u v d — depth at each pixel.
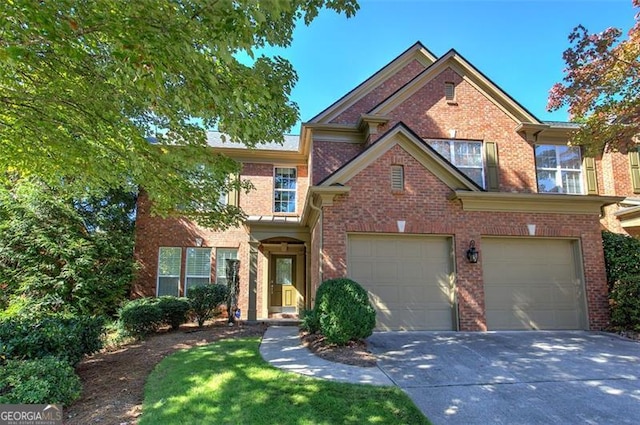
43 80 5.14
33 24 3.70
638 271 9.88
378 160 9.74
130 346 8.89
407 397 5.11
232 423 4.39
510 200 10.04
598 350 7.70
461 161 12.32
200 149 6.87
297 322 12.42
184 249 14.20
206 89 4.33
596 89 9.52
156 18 3.55
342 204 9.39
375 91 13.46
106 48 4.58
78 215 12.37
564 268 10.27
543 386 5.62
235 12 3.49
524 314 9.87
